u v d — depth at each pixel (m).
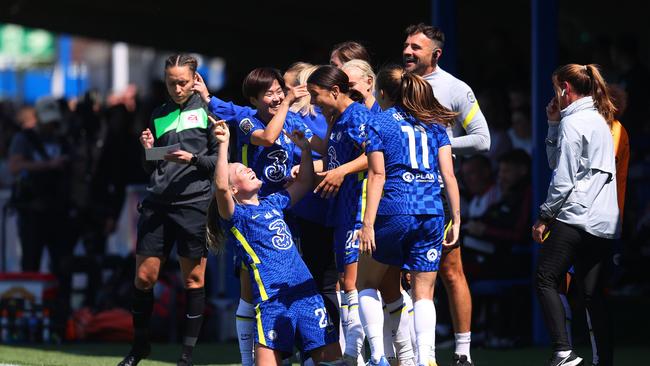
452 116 22.80
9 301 39.88
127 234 46.03
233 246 22.44
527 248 35.53
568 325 27.78
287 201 22.55
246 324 24.16
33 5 60.31
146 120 48.88
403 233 22.14
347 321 23.75
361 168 22.86
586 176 24.09
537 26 34.69
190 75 26.06
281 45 69.31
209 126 26.20
